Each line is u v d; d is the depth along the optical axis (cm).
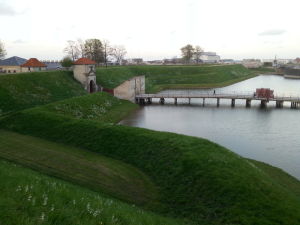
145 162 2645
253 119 6038
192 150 2562
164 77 13662
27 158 2688
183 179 2217
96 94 6788
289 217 1709
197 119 6006
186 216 1850
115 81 9500
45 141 3341
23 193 1229
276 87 12862
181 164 2386
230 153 2633
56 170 2439
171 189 2164
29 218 1024
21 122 3909
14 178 1470
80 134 3381
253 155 3822
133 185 2266
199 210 1873
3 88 5159
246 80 16988
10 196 1170
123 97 7869
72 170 2469
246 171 2258
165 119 5975
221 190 1978
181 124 5531
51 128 3644
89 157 2847
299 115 6462
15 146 3048
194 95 8106
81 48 14012
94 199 1545
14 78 5731
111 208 1416
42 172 2358
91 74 7900
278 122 5753
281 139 4569
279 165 3459
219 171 2186
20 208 1086
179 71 14888
